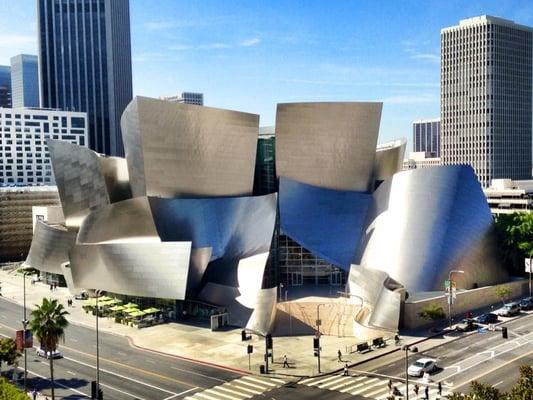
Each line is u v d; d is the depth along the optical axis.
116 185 91.50
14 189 136.88
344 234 81.00
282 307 67.12
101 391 44.66
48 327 45.09
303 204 82.38
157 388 48.94
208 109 81.62
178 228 78.88
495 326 65.81
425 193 75.56
